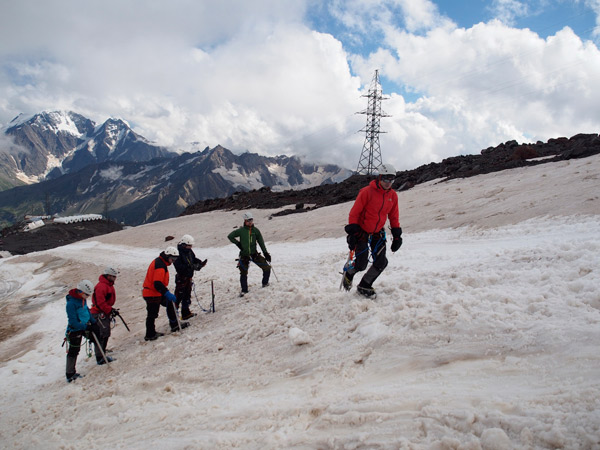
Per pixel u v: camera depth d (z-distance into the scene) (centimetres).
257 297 930
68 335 797
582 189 1248
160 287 847
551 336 355
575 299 409
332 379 427
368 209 573
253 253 1008
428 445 269
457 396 312
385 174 554
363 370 423
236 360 591
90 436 479
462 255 906
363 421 319
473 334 408
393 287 631
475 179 2178
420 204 1895
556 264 552
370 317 526
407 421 301
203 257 2139
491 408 281
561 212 1102
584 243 589
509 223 1172
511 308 434
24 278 2834
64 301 1820
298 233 2112
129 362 779
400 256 1060
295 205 3309
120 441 438
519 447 241
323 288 786
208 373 571
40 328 1441
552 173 1684
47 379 881
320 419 342
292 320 665
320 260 1324
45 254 3747
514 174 1973
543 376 308
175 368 636
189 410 460
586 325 354
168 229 3722
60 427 538
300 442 322
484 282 555
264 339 641
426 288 586
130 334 1067
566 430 238
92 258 3056
